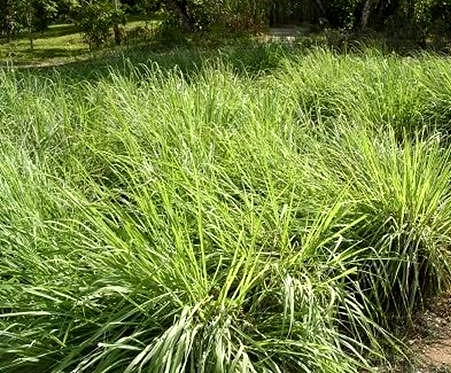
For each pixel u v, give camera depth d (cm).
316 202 377
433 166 412
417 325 366
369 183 405
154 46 1388
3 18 1623
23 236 322
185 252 301
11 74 702
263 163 400
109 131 491
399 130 612
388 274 372
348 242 372
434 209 395
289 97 639
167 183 355
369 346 340
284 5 1852
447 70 690
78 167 438
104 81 659
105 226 304
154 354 258
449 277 396
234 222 334
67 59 1475
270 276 313
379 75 689
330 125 612
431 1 1239
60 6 1817
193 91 545
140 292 284
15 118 542
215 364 263
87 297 279
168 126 466
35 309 290
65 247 309
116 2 1683
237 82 635
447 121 632
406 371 323
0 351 275
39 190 365
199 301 282
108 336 281
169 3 1503
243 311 300
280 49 929
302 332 291
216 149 438
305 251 321
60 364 266
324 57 810
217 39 1320
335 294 318
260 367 276
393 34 1239
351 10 1521
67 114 550
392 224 387
